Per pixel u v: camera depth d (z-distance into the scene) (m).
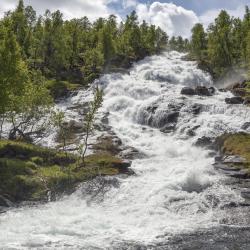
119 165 51.44
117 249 27.95
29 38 114.94
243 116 70.12
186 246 28.70
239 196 40.81
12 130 62.62
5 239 29.33
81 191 43.75
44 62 110.38
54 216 35.66
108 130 70.62
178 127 70.81
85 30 143.62
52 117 58.53
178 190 42.75
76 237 30.36
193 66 128.25
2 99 53.59
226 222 34.97
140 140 67.38
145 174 49.97
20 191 43.03
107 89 96.31
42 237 30.05
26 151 53.06
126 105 83.81
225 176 47.09
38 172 47.50
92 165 51.41
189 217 36.50
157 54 149.38
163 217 36.25
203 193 41.44
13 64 55.66
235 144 58.16
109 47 119.62
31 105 59.25
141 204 39.84
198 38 140.00
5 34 60.88
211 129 66.81
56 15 111.25
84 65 119.06
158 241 29.78
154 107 76.94
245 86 97.50
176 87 98.38
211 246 28.73
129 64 125.81
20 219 34.31
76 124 70.38
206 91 86.75
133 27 145.50
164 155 60.41
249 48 104.75
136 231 32.19
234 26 136.12
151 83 101.94
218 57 119.50
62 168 49.94
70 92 92.81
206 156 58.56
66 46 111.12
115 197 42.12
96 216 35.91
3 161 48.34
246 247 28.58
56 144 62.91
